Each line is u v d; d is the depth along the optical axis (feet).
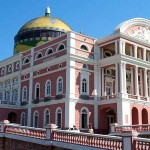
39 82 143.13
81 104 127.13
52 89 133.69
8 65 170.91
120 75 125.70
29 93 148.15
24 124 147.54
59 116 126.62
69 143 65.46
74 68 127.75
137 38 136.05
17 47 184.44
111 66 134.51
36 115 141.18
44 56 142.61
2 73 175.01
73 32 131.03
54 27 180.65
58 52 134.00
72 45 129.29
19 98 154.71
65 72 127.54
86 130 125.08
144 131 102.27
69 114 121.70
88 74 132.77
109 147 56.75
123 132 53.42
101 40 137.28
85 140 62.49
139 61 135.23
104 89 137.49
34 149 75.77
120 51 128.06
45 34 177.99
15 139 84.28
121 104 122.11
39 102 140.05
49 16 195.42
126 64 130.31
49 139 71.05
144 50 139.95
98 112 132.05
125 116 122.21
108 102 128.26
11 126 88.02
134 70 134.21
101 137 58.70
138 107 129.49
